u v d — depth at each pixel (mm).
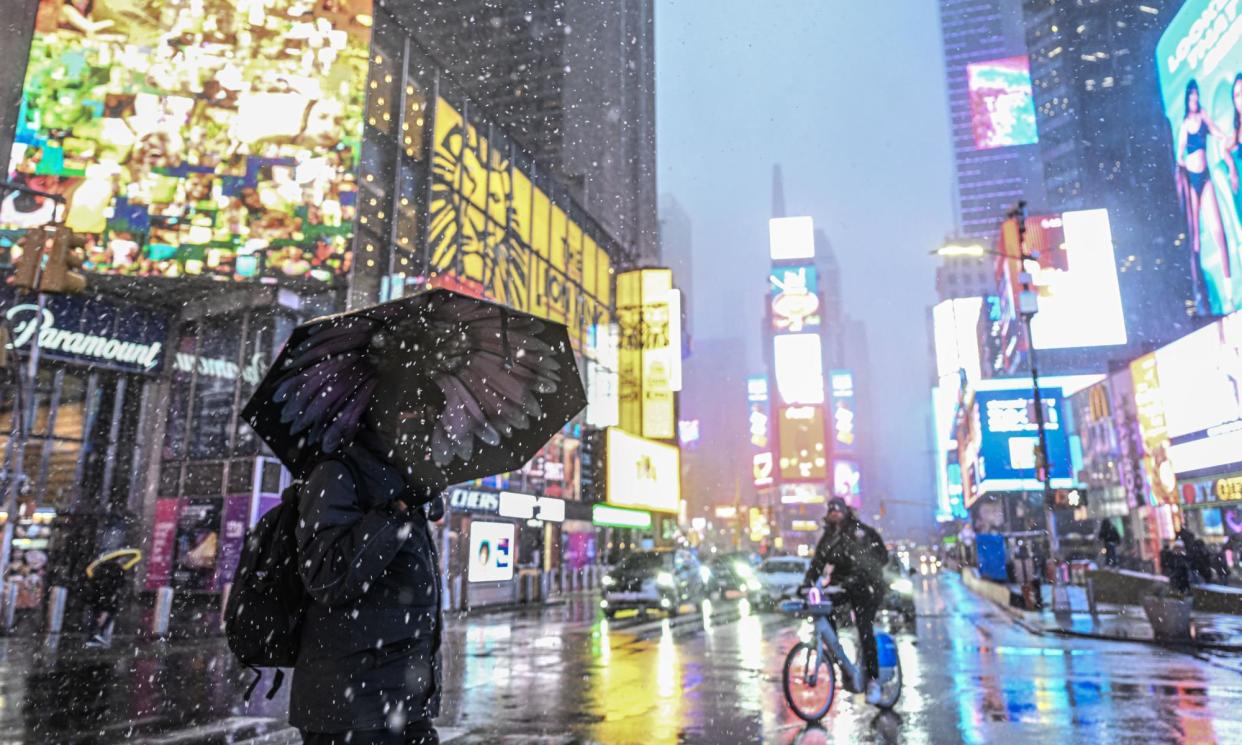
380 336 2723
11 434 19359
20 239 20453
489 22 96562
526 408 3066
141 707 8281
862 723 7258
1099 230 64250
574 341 41188
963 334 104000
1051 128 106875
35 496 20078
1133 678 9758
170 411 22703
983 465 43656
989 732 6836
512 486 32125
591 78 104875
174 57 22906
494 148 33938
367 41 24625
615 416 45875
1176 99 50719
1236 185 41906
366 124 25609
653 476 44500
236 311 22688
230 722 7500
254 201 22703
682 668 11055
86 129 21953
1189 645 13234
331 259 23047
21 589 19344
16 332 19938
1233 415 31094
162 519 21953
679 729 7070
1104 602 23766
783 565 23875
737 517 104562
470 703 8406
